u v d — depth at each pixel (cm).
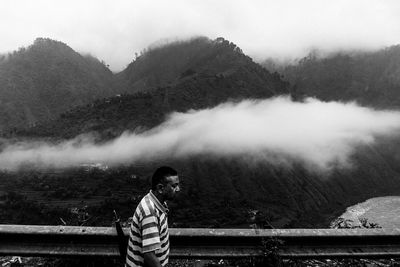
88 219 587
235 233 510
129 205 13762
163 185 325
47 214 12594
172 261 536
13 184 18375
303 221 16600
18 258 549
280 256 500
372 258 526
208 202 16538
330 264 538
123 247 369
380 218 16538
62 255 497
